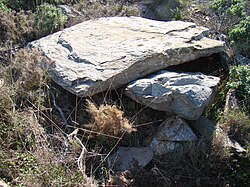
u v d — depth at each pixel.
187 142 2.66
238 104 2.92
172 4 4.10
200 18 4.06
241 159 2.64
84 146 2.60
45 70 2.96
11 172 2.41
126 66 2.79
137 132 2.75
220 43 3.15
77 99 2.89
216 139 2.62
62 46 3.19
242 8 3.74
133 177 2.52
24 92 2.90
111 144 2.66
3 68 3.11
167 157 2.63
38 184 2.28
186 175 2.60
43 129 2.68
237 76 3.04
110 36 3.22
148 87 2.70
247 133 2.74
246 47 3.37
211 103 2.87
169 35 3.19
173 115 2.76
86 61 2.92
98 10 4.02
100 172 2.53
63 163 2.45
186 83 2.72
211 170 2.63
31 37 3.62
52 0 4.07
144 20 3.60
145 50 2.90
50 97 2.92
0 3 3.80
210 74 3.16
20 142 2.60
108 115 2.58
